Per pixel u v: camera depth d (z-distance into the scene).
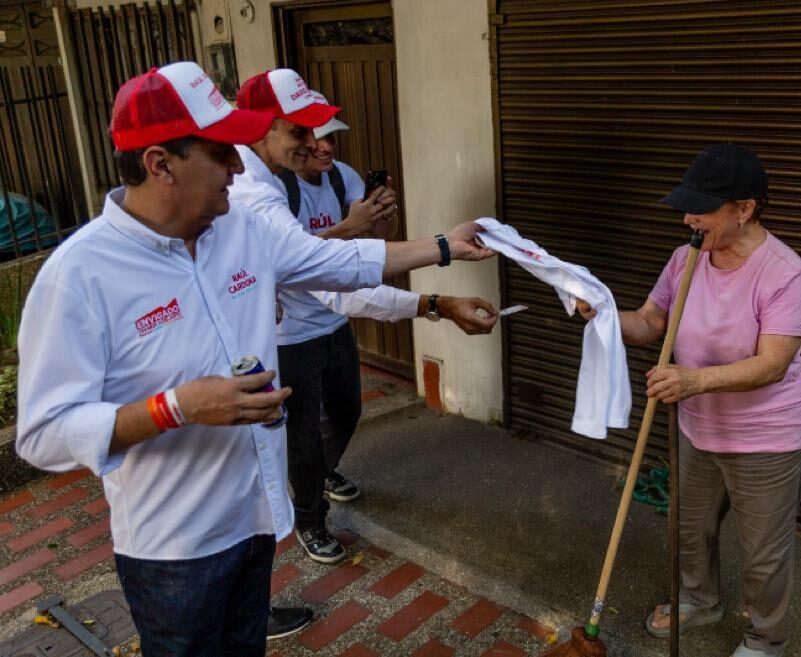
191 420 1.83
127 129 1.84
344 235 3.05
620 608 3.14
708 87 3.22
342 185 3.56
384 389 5.19
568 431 4.22
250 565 2.31
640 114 3.46
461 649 3.07
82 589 3.60
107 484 2.12
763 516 2.55
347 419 3.76
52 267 1.85
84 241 1.88
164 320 1.96
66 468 1.92
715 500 2.73
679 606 2.87
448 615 3.25
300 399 3.38
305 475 3.47
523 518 3.74
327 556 3.58
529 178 3.94
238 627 2.41
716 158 2.27
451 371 4.68
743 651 2.76
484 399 4.56
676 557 2.55
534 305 4.12
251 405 1.83
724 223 2.29
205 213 1.94
